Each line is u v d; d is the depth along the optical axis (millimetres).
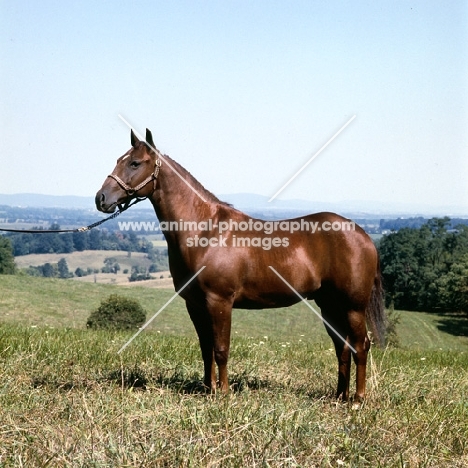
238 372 8133
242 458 4512
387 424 5824
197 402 6027
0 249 63188
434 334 46719
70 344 9586
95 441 4793
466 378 8555
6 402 5895
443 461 5031
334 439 5133
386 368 8953
